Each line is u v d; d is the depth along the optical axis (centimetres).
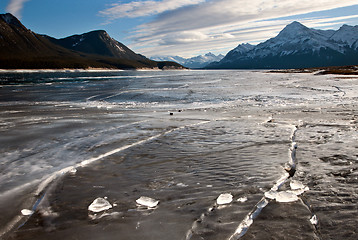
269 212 362
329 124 1001
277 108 1561
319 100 1902
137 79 6359
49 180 520
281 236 304
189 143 794
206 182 491
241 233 314
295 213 356
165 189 467
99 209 392
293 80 4738
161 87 3666
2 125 1095
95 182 509
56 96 2553
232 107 1683
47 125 1097
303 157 613
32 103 2030
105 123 1143
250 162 596
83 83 4681
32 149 742
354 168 523
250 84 4009
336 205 372
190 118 1267
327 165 549
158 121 1190
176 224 343
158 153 698
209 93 2723
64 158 663
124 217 370
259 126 1020
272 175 507
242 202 398
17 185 495
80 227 347
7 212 392
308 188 436
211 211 375
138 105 1894
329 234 302
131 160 643
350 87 2919
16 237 329
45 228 348
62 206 411
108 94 2720
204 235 314
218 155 664
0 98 2383
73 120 1227
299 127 970
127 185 492
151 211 385
